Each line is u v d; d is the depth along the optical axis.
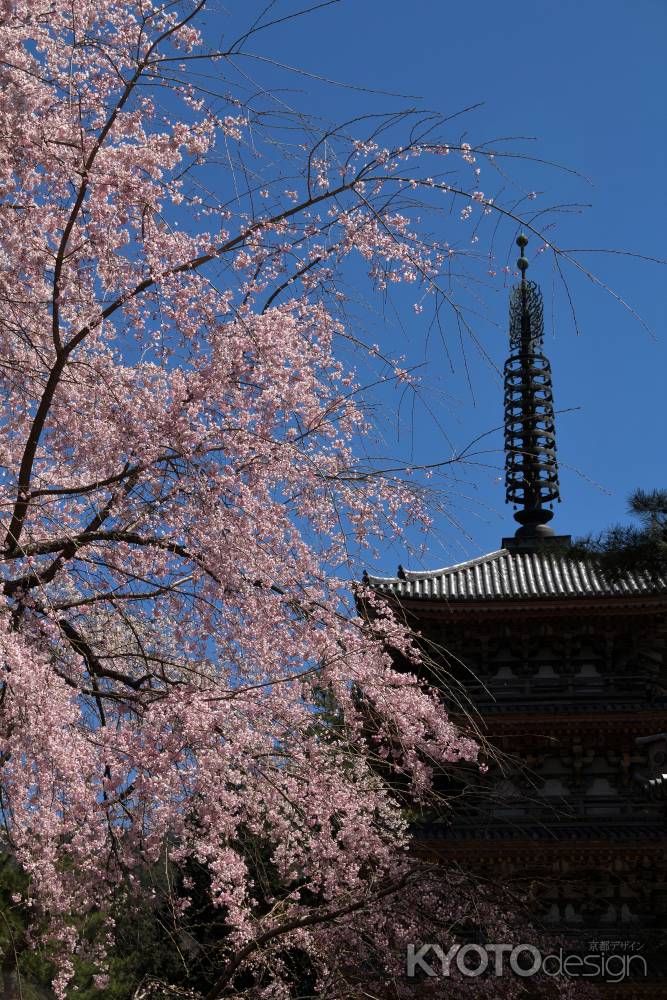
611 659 23.06
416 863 12.54
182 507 9.26
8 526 8.84
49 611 8.60
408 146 8.98
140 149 8.90
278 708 10.25
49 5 9.08
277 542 9.85
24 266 9.19
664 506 13.23
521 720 21.23
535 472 26.03
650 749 21.48
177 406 9.30
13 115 8.41
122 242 9.20
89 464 10.30
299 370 9.83
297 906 12.24
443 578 23.72
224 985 11.59
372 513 9.94
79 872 10.10
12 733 8.50
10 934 10.29
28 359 10.07
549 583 23.19
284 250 9.70
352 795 10.92
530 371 26.22
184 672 10.08
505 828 20.59
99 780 9.07
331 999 12.74
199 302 9.25
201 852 10.05
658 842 20.42
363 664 10.57
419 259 9.42
